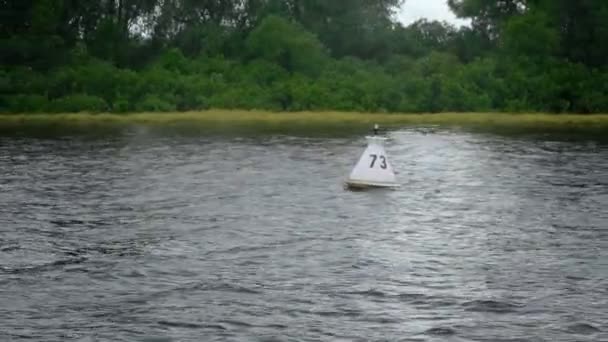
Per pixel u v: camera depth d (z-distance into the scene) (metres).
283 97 96.56
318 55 106.25
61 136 71.88
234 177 44.72
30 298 21.70
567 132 77.81
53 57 100.62
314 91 97.19
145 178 44.38
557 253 26.81
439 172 47.56
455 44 120.25
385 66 112.19
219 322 19.92
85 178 44.44
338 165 50.22
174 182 42.84
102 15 111.06
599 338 18.98
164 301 21.48
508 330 19.45
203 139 68.56
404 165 51.09
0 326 19.61
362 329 19.47
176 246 27.66
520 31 104.31
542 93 98.25
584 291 22.45
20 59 100.12
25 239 28.70
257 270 24.50
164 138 69.56
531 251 27.09
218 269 24.59
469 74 101.69
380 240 28.69
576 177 44.91
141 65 106.50
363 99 97.31
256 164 50.75
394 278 23.67
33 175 45.69
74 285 22.89
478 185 42.12
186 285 22.91
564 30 106.25
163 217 32.91
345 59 110.81
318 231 30.19
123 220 32.28
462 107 97.12
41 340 18.77
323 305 21.19
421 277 23.80
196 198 37.66
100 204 36.03
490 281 23.41
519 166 50.19
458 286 22.91
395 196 38.47
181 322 19.92
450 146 63.38
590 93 98.38
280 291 22.34
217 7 115.44
